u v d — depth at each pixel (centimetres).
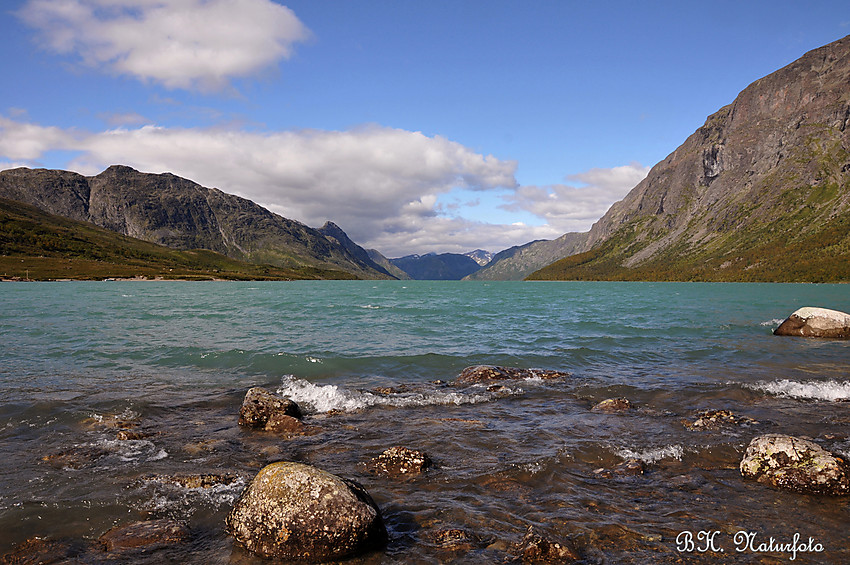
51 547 677
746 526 746
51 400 1445
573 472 966
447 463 1012
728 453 1073
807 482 872
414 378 1872
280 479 729
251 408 1285
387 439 1168
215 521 769
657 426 1275
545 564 638
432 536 718
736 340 2795
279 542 666
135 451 1066
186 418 1330
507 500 840
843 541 700
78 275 17250
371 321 3791
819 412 1397
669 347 2548
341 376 1888
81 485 880
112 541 696
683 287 18088
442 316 4281
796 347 2558
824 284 19825
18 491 848
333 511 682
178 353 2241
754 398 1559
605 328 3353
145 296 7750
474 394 1609
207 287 14075
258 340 2692
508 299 7838
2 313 4194
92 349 2323
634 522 759
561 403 1516
